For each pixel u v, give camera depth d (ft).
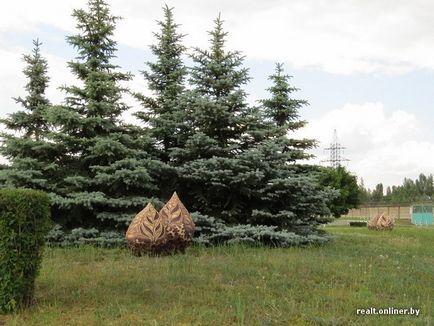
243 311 19.66
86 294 22.71
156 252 35.37
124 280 25.73
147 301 21.57
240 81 47.65
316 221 49.67
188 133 45.91
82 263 32.14
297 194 44.19
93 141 42.06
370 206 248.93
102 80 42.98
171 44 50.37
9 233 20.16
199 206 46.24
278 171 43.93
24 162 40.75
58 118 41.37
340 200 155.74
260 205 45.39
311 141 52.03
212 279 26.11
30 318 19.27
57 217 41.96
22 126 48.67
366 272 29.30
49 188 41.73
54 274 27.43
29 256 20.70
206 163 42.01
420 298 23.29
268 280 26.21
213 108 43.09
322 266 30.25
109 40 45.44
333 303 21.63
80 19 44.55
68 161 45.11
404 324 18.89
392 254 40.88
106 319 19.07
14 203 20.31
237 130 47.34
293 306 20.79
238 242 40.42
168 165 43.29
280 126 50.31
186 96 43.62
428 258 40.42
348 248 42.83
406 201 262.06
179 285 24.79
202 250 37.47
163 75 50.01
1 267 19.98
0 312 19.85
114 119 44.80
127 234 36.09
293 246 41.70
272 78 54.19
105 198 40.14
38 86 50.21
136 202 41.06
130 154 42.09
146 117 49.65
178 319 19.06
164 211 36.83
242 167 41.42
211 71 47.44
